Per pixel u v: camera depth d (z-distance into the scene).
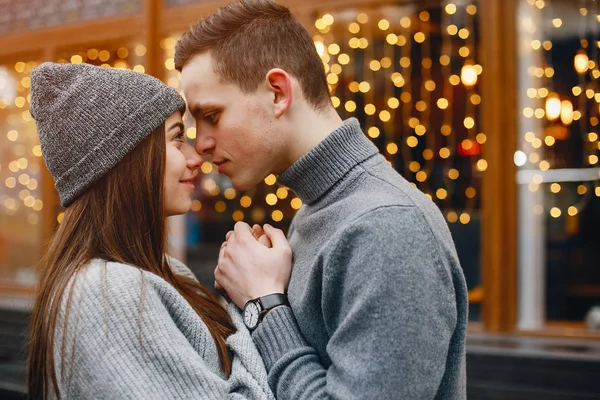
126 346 1.38
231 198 5.51
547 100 3.92
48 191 5.49
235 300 1.59
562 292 3.95
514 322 3.76
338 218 1.43
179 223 5.21
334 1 4.16
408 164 4.85
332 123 1.57
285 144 1.53
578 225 3.99
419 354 1.26
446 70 4.74
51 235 1.88
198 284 1.78
